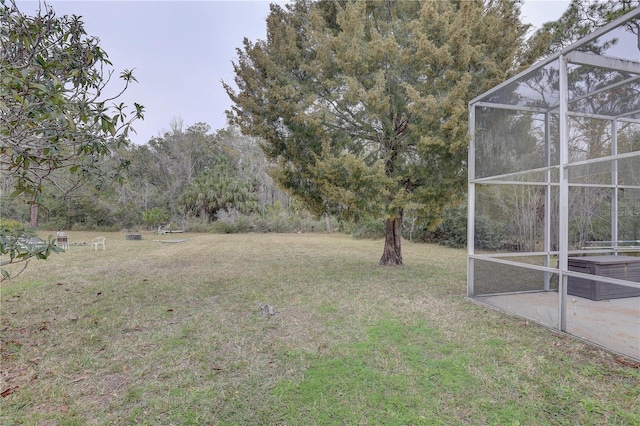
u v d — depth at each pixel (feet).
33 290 20.80
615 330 12.62
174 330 13.51
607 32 10.99
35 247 8.30
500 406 8.07
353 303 17.35
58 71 9.89
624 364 10.06
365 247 47.91
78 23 10.27
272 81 23.63
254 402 8.34
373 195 21.91
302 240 61.05
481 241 18.35
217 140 109.19
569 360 10.43
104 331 13.41
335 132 24.84
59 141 9.71
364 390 8.83
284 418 7.70
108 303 17.72
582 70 13.87
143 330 13.56
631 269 17.20
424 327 13.57
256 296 19.03
